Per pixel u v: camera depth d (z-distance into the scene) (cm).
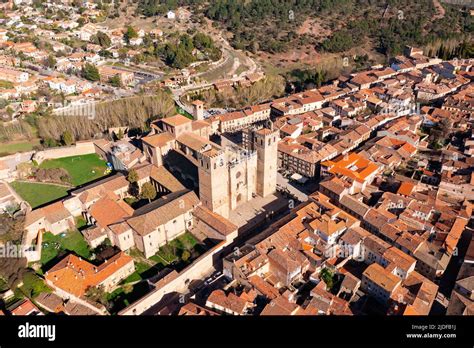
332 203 16450
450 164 18012
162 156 18025
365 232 14412
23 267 13688
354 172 17300
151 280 13312
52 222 15388
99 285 13050
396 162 18788
